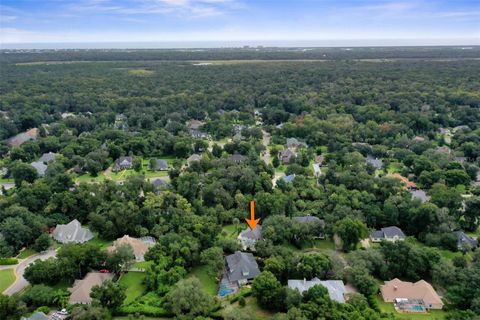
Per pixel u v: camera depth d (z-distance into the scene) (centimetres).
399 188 13562
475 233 12062
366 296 8800
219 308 8519
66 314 8181
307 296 8300
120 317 8331
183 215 12019
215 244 10756
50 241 11162
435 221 11625
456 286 8594
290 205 12650
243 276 9638
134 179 14212
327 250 10462
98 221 11719
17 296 8400
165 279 9181
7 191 14950
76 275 9575
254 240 11212
